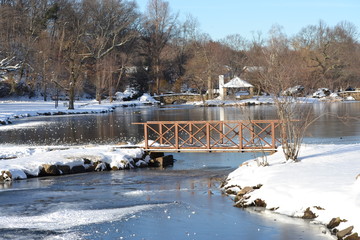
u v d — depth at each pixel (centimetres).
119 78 7988
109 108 6359
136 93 8431
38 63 6581
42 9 7506
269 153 2028
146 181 1784
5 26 6644
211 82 8231
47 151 2161
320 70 7556
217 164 2122
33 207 1423
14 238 1146
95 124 4166
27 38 6831
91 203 1458
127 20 8100
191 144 2203
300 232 1134
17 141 3031
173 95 8350
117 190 1634
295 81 1855
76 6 7800
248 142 2072
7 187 1711
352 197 1169
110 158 2052
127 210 1365
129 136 3222
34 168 1902
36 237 1152
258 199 1345
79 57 6881
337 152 1753
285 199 1295
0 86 7331
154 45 8638
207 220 1258
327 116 4331
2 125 4156
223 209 1346
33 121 4572
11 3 7688
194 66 8281
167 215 1309
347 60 8088
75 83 6247
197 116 5031
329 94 7594
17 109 5728
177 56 9262
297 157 1702
